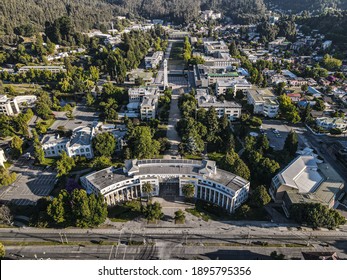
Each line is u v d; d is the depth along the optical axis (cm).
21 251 14988
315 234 15875
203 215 17238
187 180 18088
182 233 16012
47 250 15050
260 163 19725
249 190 19100
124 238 15738
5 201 18388
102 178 18288
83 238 15762
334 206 17688
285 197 17388
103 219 16150
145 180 18138
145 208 16450
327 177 19050
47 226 16500
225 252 14862
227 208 17525
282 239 15575
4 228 16425
